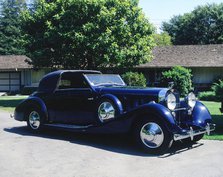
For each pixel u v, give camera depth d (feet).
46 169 21.75
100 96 28.99
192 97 28.43
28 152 26.08
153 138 25.03
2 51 175.94
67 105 31.48
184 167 21.97
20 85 122.93
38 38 64.08
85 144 28.68
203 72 104.68
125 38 63.87
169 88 26.99
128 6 64.39
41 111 32.99
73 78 31.30
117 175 20.45
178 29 196.65
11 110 57.77
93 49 60.29
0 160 23.94
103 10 61.98
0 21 181.16
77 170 21.48
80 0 61.00
